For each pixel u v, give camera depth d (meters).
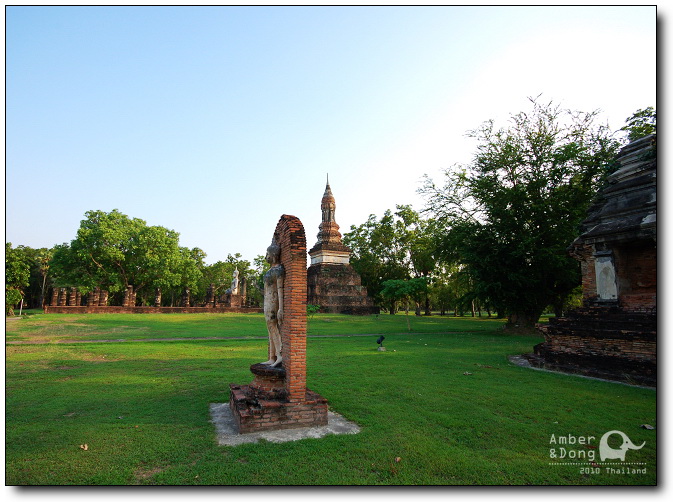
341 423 8.27
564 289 30.27
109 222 50.00
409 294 32.09
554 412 9.09
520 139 28.78
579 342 14.17
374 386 11.48
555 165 26.80
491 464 6.35
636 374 12.32
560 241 26.98
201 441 7.04
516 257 26.31
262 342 21.91
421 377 12.82
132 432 7.42
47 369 13.50
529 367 15.12
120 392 10.47
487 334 28.72
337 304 53.84
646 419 8.64
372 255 67.88
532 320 29.67
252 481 5.62
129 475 5.73
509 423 8.27
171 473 5.80
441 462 6.34
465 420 8.45
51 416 8.38
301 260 8.35
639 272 15.02
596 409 9.34
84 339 21.89
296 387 8.04
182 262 54.94
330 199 61.75
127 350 17.94
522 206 26.78
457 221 31.84
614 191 15.59
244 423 7.51
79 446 6.69
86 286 48.16
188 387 11.14
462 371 14.02
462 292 64.38
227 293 61.50
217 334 25.72
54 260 50.41
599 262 15.05
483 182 28.30
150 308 46.69
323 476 5.79
